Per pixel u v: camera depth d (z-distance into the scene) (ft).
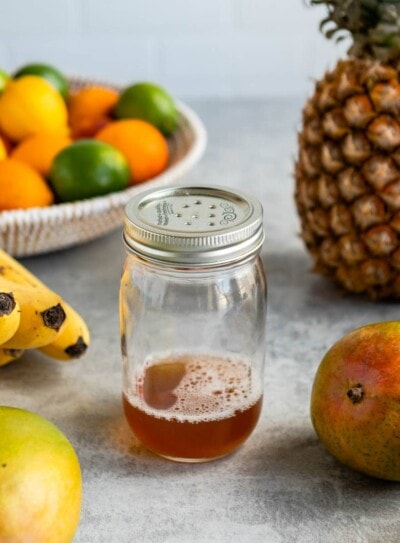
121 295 1.93
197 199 1.86
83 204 2.49
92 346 2.30
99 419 2.05
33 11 4.47
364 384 1.74
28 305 1.94
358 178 2.28
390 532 1.76
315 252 2.48
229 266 1.75
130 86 3.12
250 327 1.91
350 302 2.50
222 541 1.74
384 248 2.32
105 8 4.49
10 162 2.65
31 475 1.57
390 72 2.25
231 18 4.58
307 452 1.95
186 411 1.84
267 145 3.57
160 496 1.84
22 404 2.09
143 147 2.78
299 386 2.15
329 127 2.28
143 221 1.76
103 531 1.76
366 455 1.77
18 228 2.46
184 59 4.67
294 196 2.52
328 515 1.80
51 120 2.97
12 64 4.61
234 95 4.80
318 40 4.66
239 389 1.90
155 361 1.94
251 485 1.87
